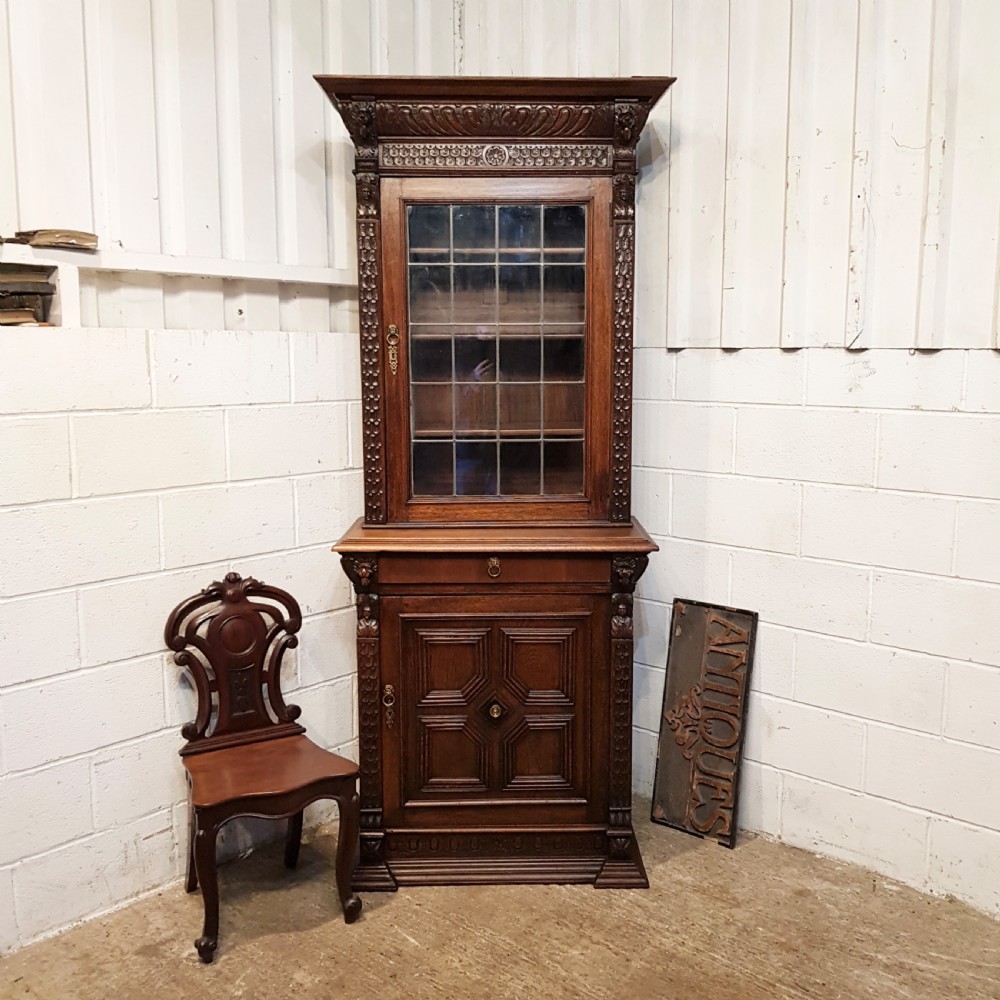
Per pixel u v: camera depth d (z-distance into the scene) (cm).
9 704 191
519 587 214
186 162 212
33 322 190
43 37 187
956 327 201
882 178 207
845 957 193
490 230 212
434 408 216
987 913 209
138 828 215
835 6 208
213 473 222
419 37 257
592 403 214
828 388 221
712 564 248
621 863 221
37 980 186
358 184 206
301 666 246
